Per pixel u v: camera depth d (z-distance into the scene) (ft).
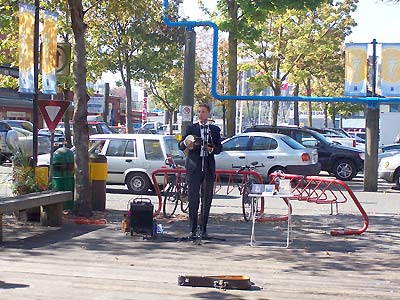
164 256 29.99
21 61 40.65
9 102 147.84
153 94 161.68
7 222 38.52
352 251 32.04
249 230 37.91
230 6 75.31
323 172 86.43
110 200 51.06
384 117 136.46
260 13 72.95
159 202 43.24
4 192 48.73
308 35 117.70
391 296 23.40
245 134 65.51
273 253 31.22
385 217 44.37
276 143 64.28
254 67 120.06
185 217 41.96
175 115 199.52
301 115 231.71
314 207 49.57
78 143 40.65
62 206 39.09
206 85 152.66
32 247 31.50
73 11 40.34
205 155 33.60
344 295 23.47
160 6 100.89
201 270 27.25
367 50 57.52
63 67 43.45
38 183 39.75
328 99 57.31
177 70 130.41
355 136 138.82
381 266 28.66
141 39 105.60
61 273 26.07
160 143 55.72
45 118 39.91
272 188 33.40
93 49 103.45
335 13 122.11
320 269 27.89
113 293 23.12
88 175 40.98
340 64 124.47
